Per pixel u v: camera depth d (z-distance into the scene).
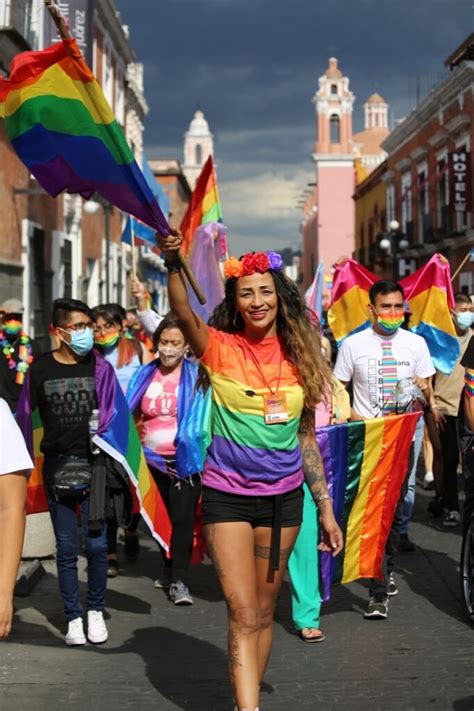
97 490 6.10
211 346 4.39
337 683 5.38
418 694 5.20
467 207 33.06
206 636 6.32
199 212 11.68
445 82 34.31
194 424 7.00
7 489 3.64
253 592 4.33
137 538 8.51
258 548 4.47
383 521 6.38
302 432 4.71
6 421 3.70
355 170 78.81
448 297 9.42
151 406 7.24
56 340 6.24
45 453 6.22
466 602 6.63
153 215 4.21
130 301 40.22
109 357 8.73
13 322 9.69
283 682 5.39
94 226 30.53
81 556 8.52
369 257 54.38
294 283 4.52
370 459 6.31
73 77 4.43
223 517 4.37
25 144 4.62
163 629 6.48
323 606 6.97
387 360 7.11
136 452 6.48
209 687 5.37
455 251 35.53
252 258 4.39
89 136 4.46
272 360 4.45
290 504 4.46
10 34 16.44
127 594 7.39
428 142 38.72
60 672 5.61
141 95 43.72
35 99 4.51
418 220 41.44
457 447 9.49
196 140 142.38
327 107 80.31
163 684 5.42
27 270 19.97
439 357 9.44
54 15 4.24
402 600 7.08
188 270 4.23
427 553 8.45
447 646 6.01
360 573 6.39
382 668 5.61
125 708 5.05
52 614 6.83
